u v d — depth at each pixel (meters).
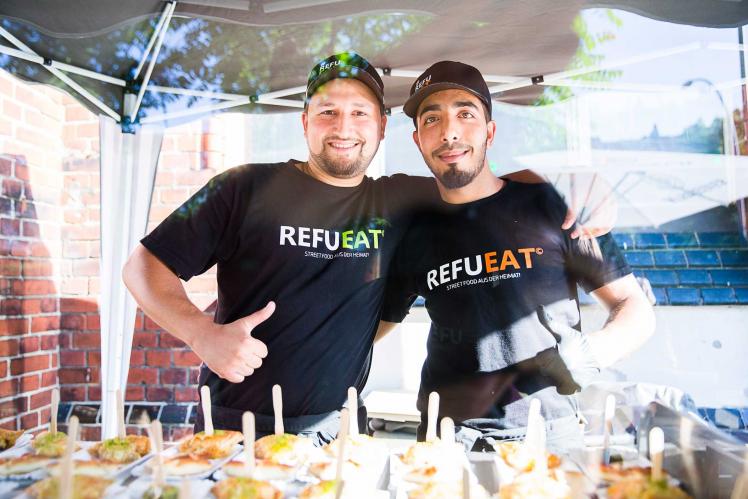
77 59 1.63
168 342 2.28
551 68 1.69
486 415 1.34
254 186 1.50
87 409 2.29
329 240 1.45
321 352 1.39
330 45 1.56
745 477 0.73
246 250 1.47
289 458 1.02
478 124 1.44
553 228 1.43
